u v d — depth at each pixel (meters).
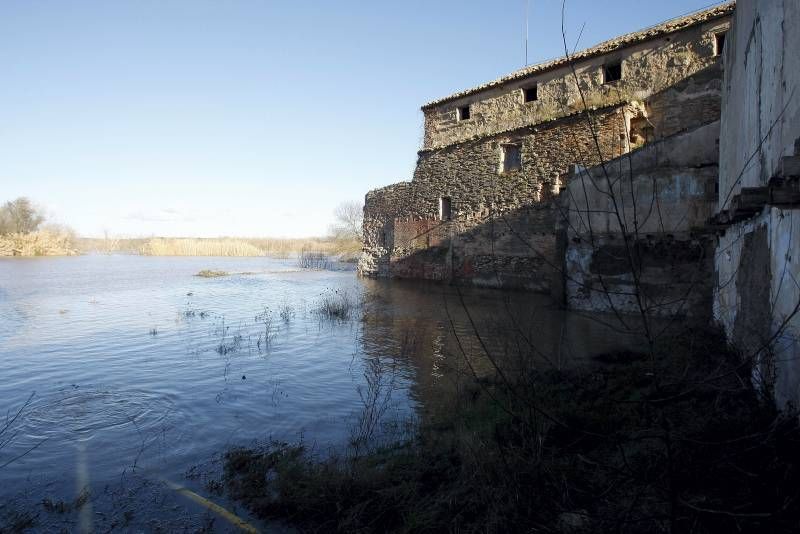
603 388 6.95
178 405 7.57
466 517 4.19
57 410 7.32
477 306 16.78
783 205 4.34
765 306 5.89
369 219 29.94
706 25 16.08
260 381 8.77
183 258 55.69
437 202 24.36
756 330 6.21
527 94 21.48
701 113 16.12
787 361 4.75
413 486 4.72
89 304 18.56
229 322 14.69
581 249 14.60
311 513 4.53
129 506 4.74
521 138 20.42
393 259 27.50
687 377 6.14
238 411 7.30
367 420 6.73
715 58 15.91
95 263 43.81
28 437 6.35
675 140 12.75
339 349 11.14
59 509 4.68
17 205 55.62
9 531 4.30
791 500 3.01
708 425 4.76
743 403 5.41
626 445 4.93
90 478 5.29
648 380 6.90
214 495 4.94
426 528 4.09
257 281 27.69
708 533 3.32
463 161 22.94
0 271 33.66
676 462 3.90
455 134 23.98
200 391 8.23
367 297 19.14
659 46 17.11
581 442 5.28
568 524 3.71
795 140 4.79
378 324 14.03
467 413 6.55
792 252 4.77
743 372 6.41
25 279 28.56
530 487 4.25
